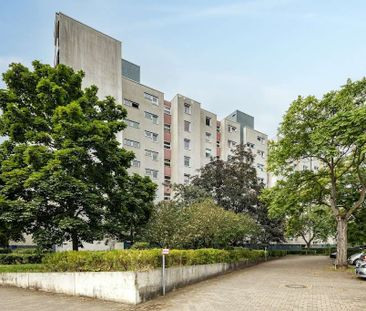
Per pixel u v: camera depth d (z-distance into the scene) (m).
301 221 31.30
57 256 12.56
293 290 12.57
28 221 15.98
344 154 22.89
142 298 10.05
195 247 21.30
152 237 19.78
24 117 17.06
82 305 9.72
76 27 33.22
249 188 33.69
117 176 18.48
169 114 45.91
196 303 9.91
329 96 22.16
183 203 27.92
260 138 60.47
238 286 13.65
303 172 24.73
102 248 29.67
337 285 14.08
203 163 49.22
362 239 26.83
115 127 17.98
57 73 18.47
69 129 15.70
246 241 34.44
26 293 11.83
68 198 15.69
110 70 35.28
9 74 17.67
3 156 17.09
